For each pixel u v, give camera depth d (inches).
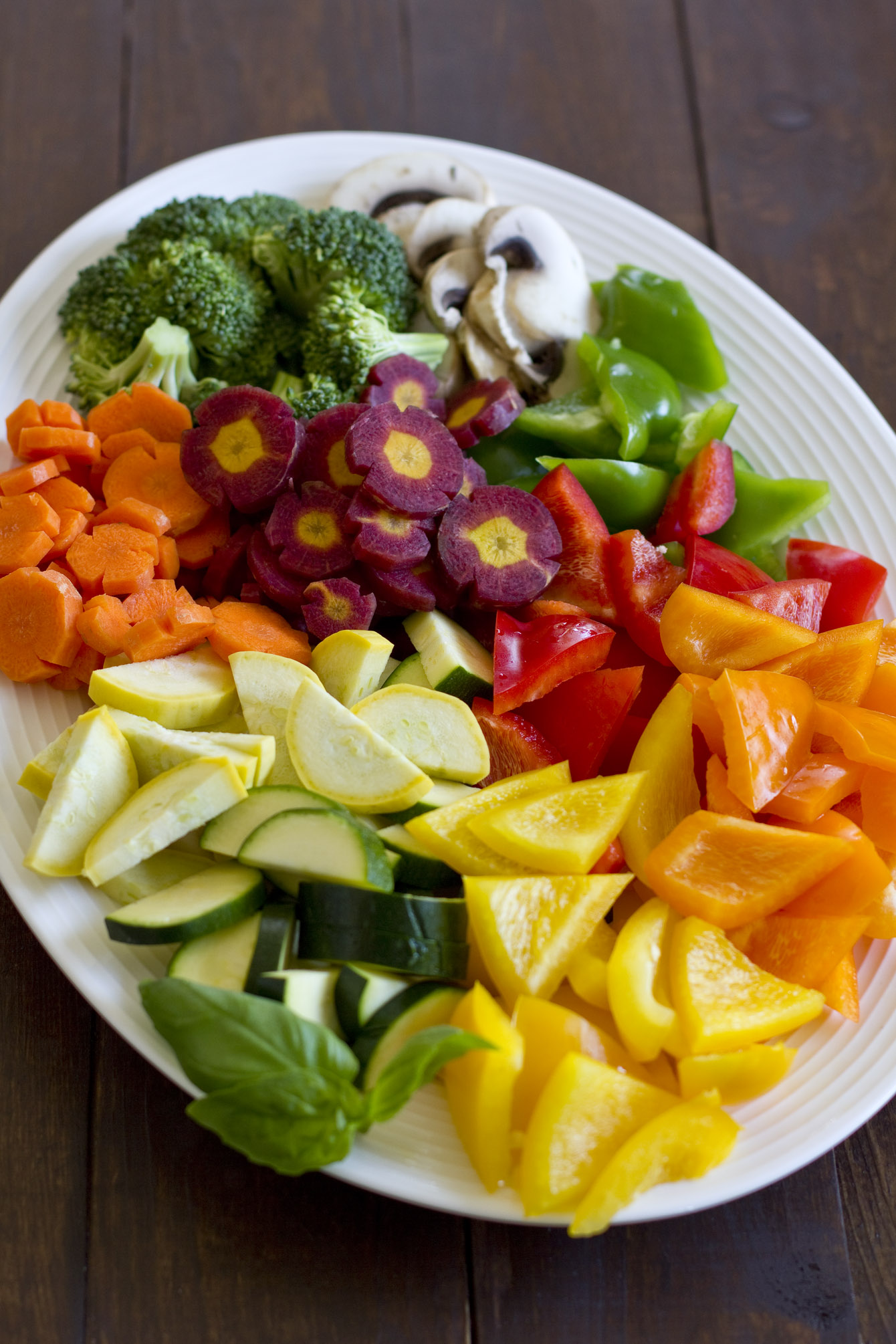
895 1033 20.2
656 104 27.7
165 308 22.8
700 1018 19.1
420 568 22.0
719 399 24.3
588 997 19.6
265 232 23.5
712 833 20.2
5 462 22.3
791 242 26.7
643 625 22.0
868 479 23.6
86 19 26.8
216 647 21.4
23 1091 20.2
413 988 19.4
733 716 20.5
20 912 20.0
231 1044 18.4
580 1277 19.8
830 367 24.2
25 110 26.1
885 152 27.6
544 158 27.0
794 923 20.2
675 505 23.2
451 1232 19.9
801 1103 19.7
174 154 26.2
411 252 24.1
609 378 23.3
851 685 21.4
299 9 27.5
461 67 27.6
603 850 20.1
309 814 19.5
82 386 22.9
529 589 21.9
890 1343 19.8
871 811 20.8
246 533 22.2
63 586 21.1
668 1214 18.9
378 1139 19.1
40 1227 19.7
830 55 28.4
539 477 23.5
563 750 21.6
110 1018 19.3
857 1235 20.3
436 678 21.4
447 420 23.3
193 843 20.3
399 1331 19.5
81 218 25.2
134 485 22.2
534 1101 19.1
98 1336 19.3
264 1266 19.6
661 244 25.0
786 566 23.2
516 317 23.7
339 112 26.9
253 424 21.8
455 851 20.0
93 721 20.0
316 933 19.4
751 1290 19.9
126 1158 20.0
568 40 28.0
